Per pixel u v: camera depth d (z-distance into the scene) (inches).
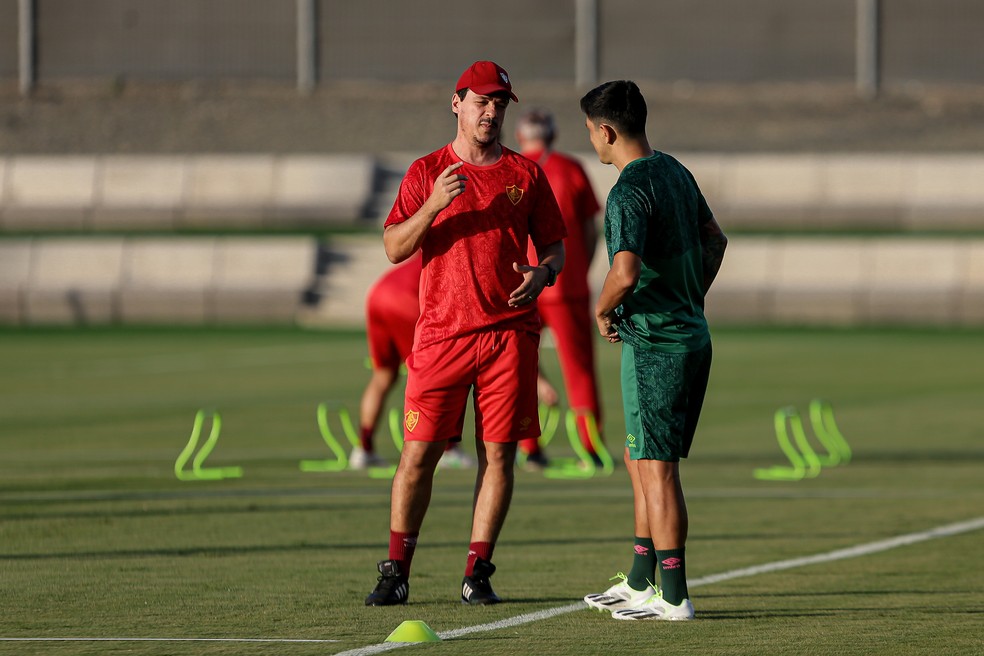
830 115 5438.0
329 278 4557.1
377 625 940.6
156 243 4584.2
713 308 4362.7
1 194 5103.3
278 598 1034.7
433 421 1025.5
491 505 1032.2
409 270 1764.3
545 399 1845.5
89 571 1139.9
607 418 2377.0
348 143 5388.8
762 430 2201.0
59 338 4042.8
